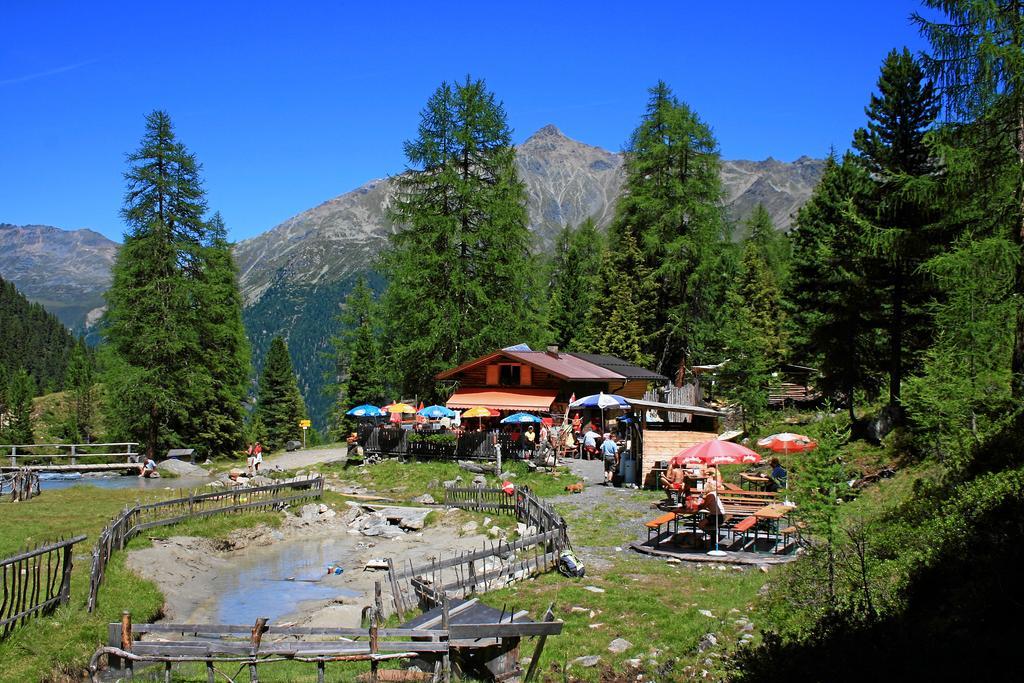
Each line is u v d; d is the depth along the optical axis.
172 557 20.03
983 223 18.94
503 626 10.43
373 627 10.18
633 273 58.34
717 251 53.69
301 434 91.06
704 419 32.44
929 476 19.52
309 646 10.23
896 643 7.75
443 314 45.56
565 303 71.06
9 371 152.88
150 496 29.52
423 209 46.91
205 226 48.12
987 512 11.32
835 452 15.12
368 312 75.81
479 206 46.91
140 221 46.25
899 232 23.69
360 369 75.06
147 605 15.10
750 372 36.50
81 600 14.10
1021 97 17.25
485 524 23.84
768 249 88.75
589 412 41.16
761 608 12.98
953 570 9.88
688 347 54.72
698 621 12.78
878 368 32.09
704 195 53.47
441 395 48.19
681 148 52.84
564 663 11.20
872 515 18.20
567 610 13.92
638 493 27.12
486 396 39.91
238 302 57.62
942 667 7.08
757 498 21.08
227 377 55.28
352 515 27.19
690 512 19.25
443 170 46.84
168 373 46.00
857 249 28.41
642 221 55.38
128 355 45.88
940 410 20.48
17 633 11.70
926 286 24.89
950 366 21.11
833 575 12.12
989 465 14.63
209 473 41.84
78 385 86.94
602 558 18.17
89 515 24.50
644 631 12.48
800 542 16.62
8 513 24.72
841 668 7.62
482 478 30.34
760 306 61.94
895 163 27.02
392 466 35.50
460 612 11.50
